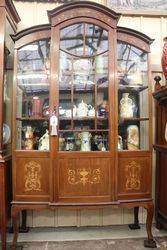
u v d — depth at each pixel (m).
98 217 2.99
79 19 2.44
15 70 2.47
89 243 2.58
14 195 2.42
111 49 2.46
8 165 2.49
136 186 2.50
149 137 2.58
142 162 2.52
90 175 2.43
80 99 2.54
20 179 2.43
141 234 2.77
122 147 2.57
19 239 2.64
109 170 2.44
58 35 2.41
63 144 2.46
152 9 3.08
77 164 2.42
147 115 2.63
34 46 2.53
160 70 3.07
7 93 2.69
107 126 2.48
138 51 2.62
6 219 2.38
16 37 2.47
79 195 2.42
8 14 2.55
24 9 2.97
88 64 2.52
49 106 2.44
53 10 2.38
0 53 2.35
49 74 2.48
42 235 2.74
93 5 2.42
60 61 2.46
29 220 2.93
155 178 2.95
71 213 2.97
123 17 3.07
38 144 2.54
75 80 2.52
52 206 2.38
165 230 2.86
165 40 2.74
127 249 2.47
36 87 2.56
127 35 2.55
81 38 2.48
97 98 2.52
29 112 2.55
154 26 3.10
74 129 2.49
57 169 2.40
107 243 2.58
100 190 2.43
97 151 2.44
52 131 2.39
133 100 2.66
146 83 2.63
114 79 2.45
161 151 2.78
